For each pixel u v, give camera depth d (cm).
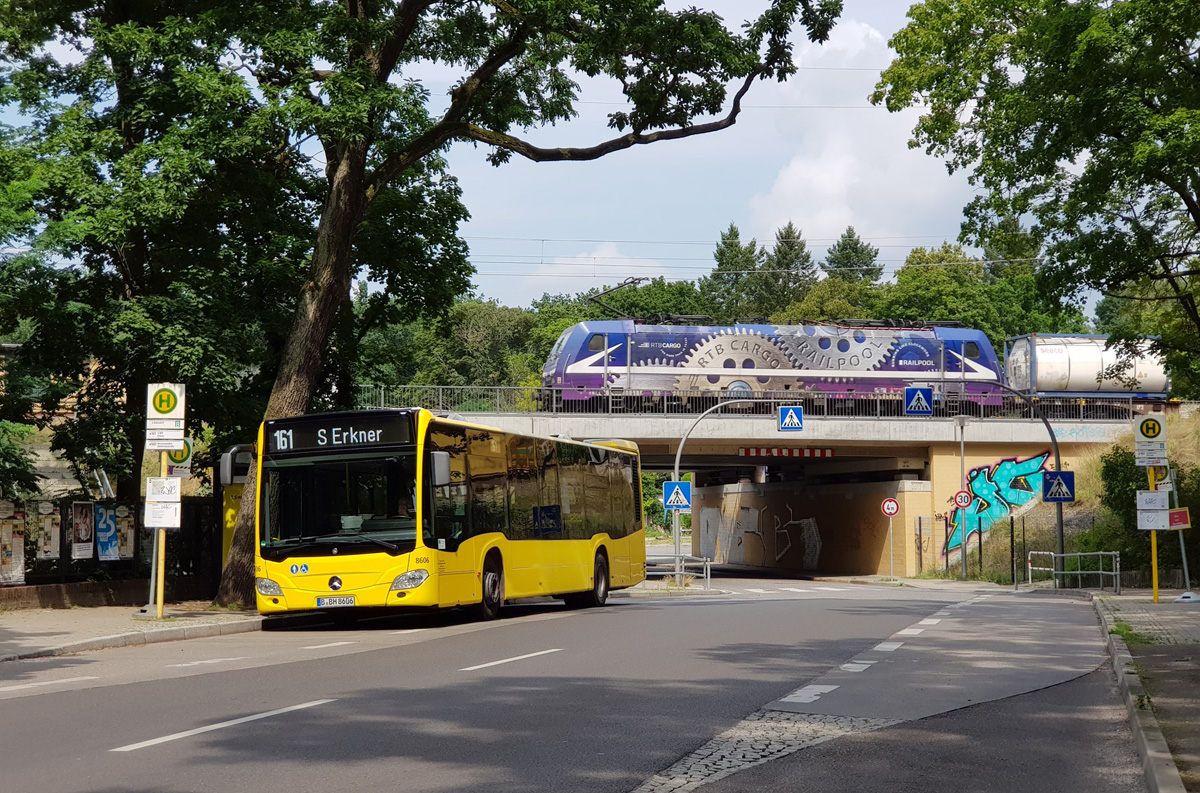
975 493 5138
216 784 693
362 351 2830
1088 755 805
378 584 1838
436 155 2728
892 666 1283
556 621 1992
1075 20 2192
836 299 10581
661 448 5128
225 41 2262
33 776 719
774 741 839
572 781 706
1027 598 3055
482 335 10200
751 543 7000
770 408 5078
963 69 3494
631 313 11150
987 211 3428
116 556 2433
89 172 2275
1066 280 2636
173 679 1211
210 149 2231
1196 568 3522
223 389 2398
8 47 2323
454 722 906
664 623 1903
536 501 2261
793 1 2255
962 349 5375
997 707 1006
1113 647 1398
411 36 2486
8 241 2086
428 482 1867
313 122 2088
